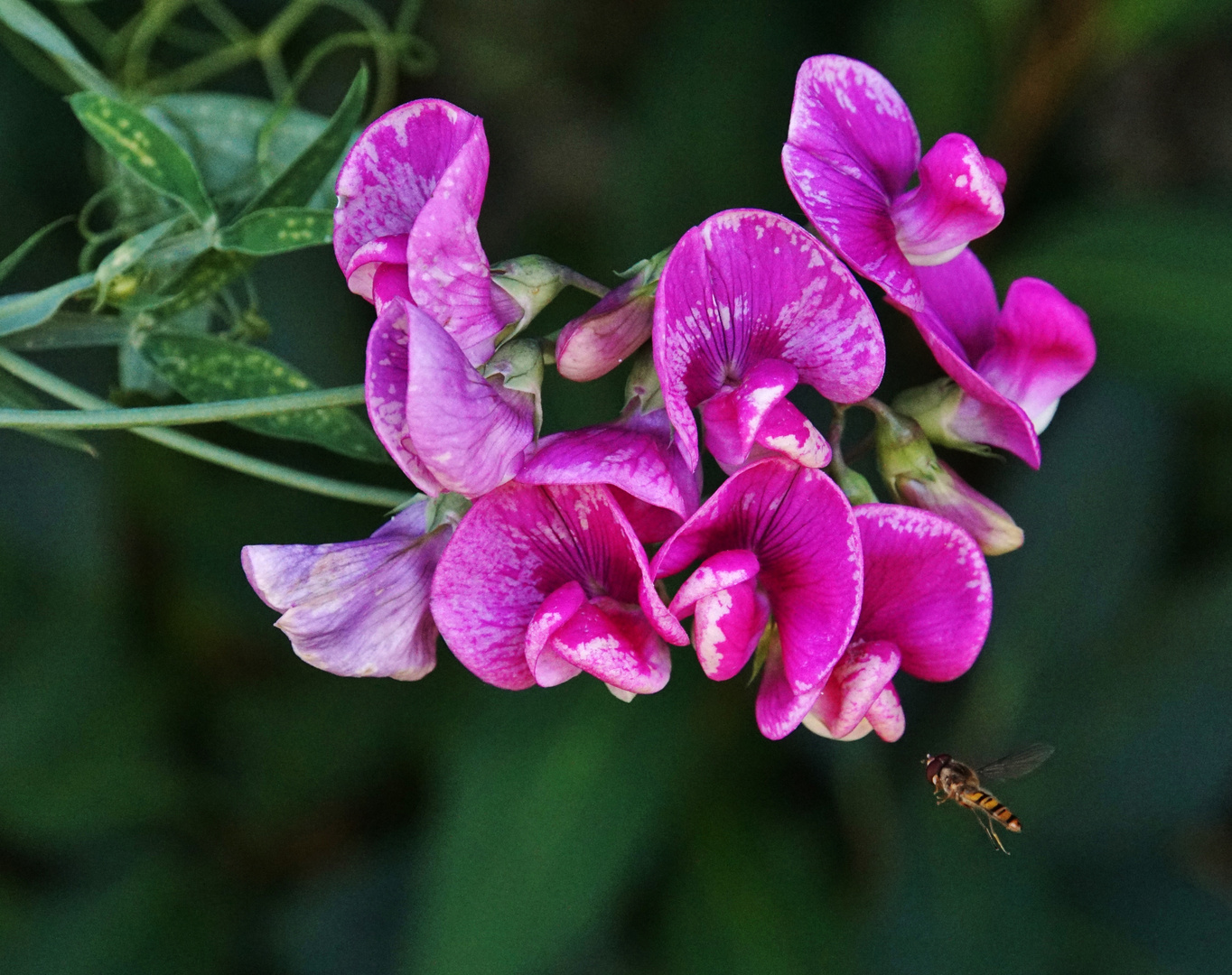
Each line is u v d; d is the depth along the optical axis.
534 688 0.52
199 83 0.54
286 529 0.54
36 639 0.54
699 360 0.44
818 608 0.44
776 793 0.54
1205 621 0.54
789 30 0.54
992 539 0.45
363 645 0.44
